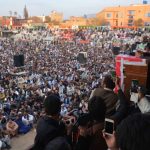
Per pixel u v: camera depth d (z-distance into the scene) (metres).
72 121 4.34
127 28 144.75
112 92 4.87
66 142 3.40
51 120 3.74
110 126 2.65
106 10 159.12
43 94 27.77
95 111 3.64
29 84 33.41
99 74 39.53
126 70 6.34
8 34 135.00
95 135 3.68
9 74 39.62
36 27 160.62
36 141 3.72
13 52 73.25
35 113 21.81
